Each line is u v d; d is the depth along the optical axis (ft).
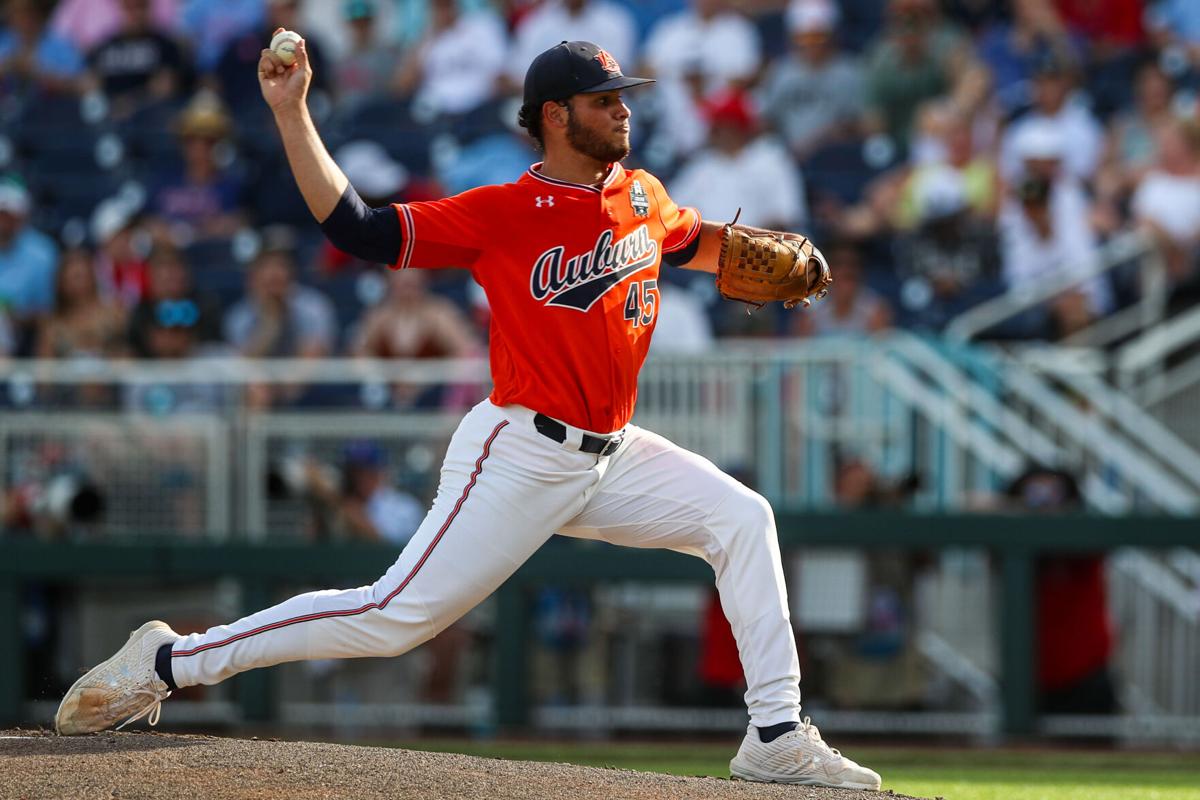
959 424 95.86
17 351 129.29
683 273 125.70
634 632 100.48
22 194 135.13
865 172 135.95
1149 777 77.36
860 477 95.04
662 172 137.49
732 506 49.73
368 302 131.13
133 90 154.10
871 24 147.64
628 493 49.83
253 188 140.67
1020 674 94.22
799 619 96.78
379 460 99.14
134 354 121.08
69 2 159.12
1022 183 121.49
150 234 131.75
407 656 102.17
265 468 99.76
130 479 100.48
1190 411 108.27
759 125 131.44
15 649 100.07
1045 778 75.82
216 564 99.09
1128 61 141.59
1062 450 97.71
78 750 48.39
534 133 47.75
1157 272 115.44
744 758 50.75
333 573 98.02
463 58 147.33
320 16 155.12
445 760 48.96
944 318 121.29
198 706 101.04
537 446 47.29
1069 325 114.01
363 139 143.64
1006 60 138.00
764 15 150.51
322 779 44.98
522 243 46.70
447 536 47.67
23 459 100.63
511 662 98.22
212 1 155.94
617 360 47.62
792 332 115.96
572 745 93.40
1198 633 95.61
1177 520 92.73
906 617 96.73
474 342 118.42
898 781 73.10
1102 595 94.99
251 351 122.01
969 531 94.12
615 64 46.80
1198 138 121.90
